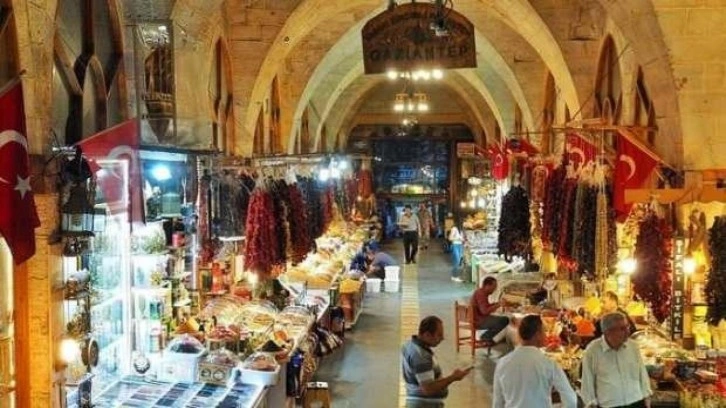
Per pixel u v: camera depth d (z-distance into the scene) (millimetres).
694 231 6355
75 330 5195
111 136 4949
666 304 6352
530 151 12188
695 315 6734
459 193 26859
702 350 6668
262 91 10742
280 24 10344
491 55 13859
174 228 7719
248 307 8617
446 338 12242
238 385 6727
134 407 6000
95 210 5332
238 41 10398
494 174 13781
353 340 12039
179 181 7379
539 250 13117
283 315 9289
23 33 4535
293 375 7801
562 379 5426
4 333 4715
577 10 10281
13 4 4469
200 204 7605
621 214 6941
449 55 8383
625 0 6680
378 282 16922
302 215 9305
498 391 5547
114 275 6930
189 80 7570
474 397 8992
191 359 6742
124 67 6832
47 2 4797
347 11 13164
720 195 6254
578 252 7500
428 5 8398
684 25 6441
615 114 9477
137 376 6859
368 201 23641
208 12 7480
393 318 13922
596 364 5660
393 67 8461
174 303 7574
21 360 4781
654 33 6574
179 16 7176
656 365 6391
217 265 8867
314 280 11844
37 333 4793
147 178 7031
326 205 12391
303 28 11406
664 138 6977
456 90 22375
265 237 8203
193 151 6625
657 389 6332
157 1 6906
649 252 6324
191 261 8039
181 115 7473
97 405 5988
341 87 17469
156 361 6852
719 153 6605
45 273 4789
